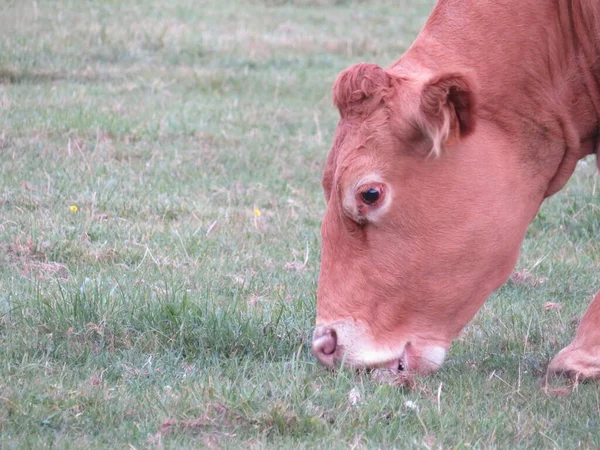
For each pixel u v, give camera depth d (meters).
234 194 19.28
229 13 39.06
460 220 10.48
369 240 10.55
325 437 9.41
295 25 38.47
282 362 11.31
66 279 14.00
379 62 33.81
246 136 23.78
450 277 10.64
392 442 9.40
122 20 35.41
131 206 17.77
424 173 10.36
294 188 20.20
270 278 14.78
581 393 10.70
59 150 20.95
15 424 9.37
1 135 21.44
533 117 10.95
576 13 11.01
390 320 10.67
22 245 15.20
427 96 9.73
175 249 15.73
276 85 29.78
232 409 9.76
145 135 22.91
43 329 12.00
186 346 11.91
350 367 10.61
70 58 30.39
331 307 10.69
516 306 14.20
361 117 10.39
